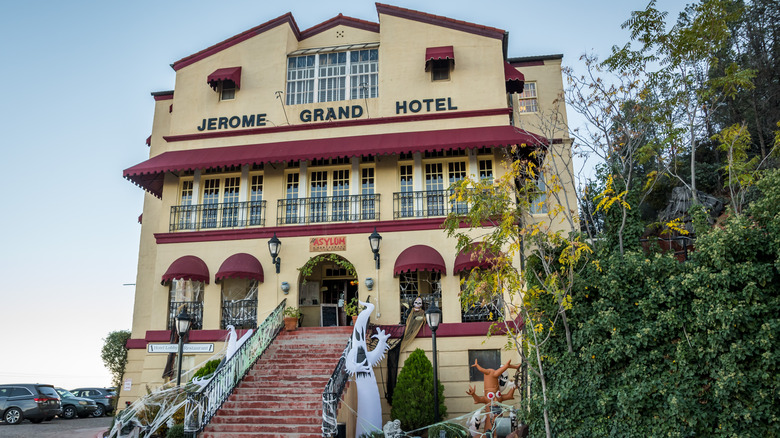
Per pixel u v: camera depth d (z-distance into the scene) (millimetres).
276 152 19438
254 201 20125
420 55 20844
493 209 12742
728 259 9977
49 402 22969
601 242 12586
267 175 20250
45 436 17750
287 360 16312
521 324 15562
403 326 17812
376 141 19359
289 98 21344
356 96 21031
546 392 11086
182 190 20859
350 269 18734
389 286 18422
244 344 15555
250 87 21438
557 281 11359
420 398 15820
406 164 19875
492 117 19906
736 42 23812
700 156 24344
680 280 10406
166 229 20234
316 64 21594
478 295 12297
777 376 9234
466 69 20562
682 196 21109
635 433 10000
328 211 19562
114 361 40906
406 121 20219
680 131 16109
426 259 17688
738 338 9633
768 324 9375
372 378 15039
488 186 12828
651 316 10672
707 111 20484
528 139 18078
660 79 16641
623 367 10781
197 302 19656
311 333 17969
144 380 18969
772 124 22328
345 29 22000
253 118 21047
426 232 18750
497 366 17375
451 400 17156
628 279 11117
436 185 19625
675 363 10211
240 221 19953
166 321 19531
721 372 9562
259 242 19469
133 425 15867
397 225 18891
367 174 19984
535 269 12289
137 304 22359
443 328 17672
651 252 12133
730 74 16938
